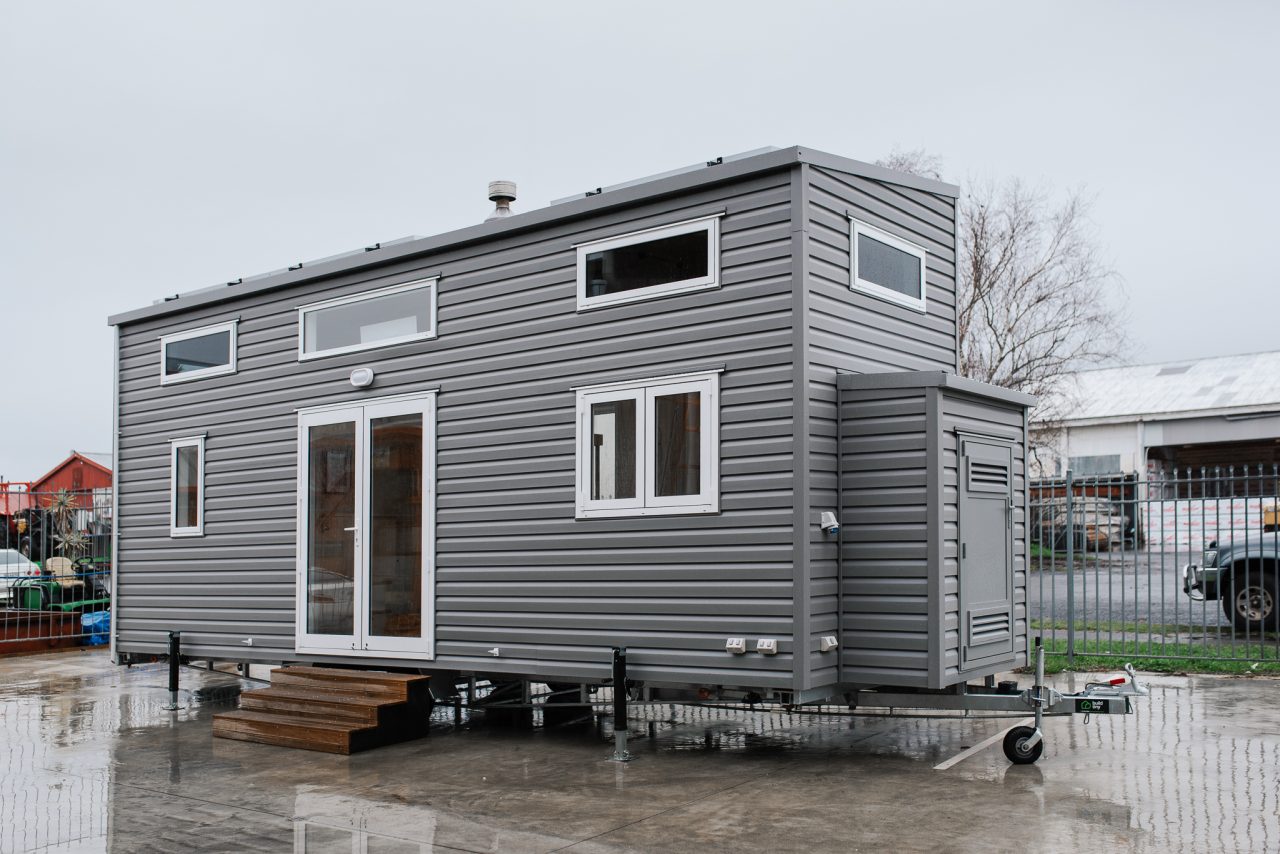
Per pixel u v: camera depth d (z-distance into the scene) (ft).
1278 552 38.45
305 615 33.91
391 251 32.40
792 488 24.29
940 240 30.76
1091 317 79.41
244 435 36.40
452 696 31.40
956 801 21.26
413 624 31.30
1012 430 28.43
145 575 39.37
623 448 27.35
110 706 36.76
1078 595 63.72
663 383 26.68
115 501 40.73
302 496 34.35
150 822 21.68
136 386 40.57
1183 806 20.42
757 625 24.66
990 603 26.71
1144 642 42.57
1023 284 80.53
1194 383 95.14
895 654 24.67
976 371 80.02
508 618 29.27
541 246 29.45
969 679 25.52
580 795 22.79
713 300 25.98
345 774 25.63
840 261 26.13
